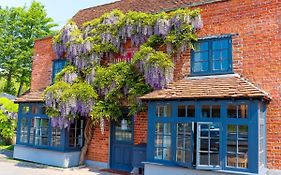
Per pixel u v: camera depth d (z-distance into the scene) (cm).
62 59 1439
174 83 1037
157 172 951
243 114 846
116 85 1141
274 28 924
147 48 1075
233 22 1001
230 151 848
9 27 2806
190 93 928
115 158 1207
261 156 849
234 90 868
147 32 1154
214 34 1032
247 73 954
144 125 1127
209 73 1019
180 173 911
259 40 946
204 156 879
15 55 2788
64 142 1227
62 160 1219
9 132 1781
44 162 1278
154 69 1035
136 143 1139
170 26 1097
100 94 1199
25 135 1383
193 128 899
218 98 865
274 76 907
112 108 1147
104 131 1245
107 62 1266
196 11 1059
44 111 1312
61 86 1202
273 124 888
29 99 1373
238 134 845
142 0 1441
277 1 927
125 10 1441
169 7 1250
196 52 1060
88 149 1280
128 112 1170
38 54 1589
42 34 2833
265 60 928
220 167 845
